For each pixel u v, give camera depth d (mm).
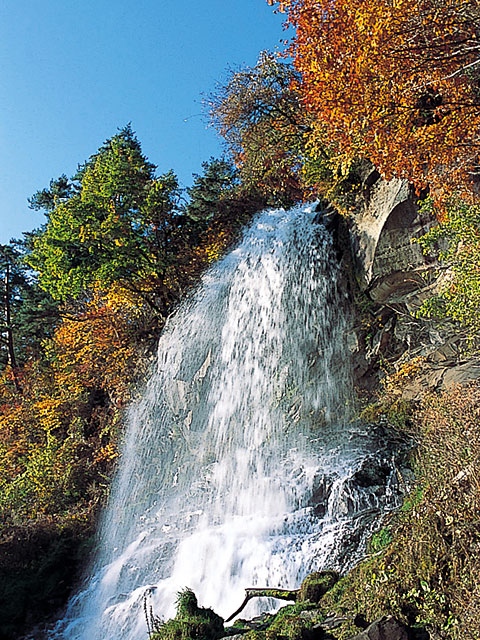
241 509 15359
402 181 14961
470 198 11641
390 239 15266
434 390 13258
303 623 7219
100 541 18234
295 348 18266
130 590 14305
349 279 17328
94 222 22797
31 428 28016
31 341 37938
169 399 21484
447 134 11180
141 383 23828
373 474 12508
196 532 14719
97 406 27125
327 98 11758
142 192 23531
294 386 17812
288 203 23562
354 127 11781
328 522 12125
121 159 23953
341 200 17375
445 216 12086
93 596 15250
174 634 8289
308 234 19250
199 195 27203
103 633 13086
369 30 10531
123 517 19344
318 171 17719
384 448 13211
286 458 16109
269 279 19922
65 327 30344
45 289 24062
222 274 22281
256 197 24188
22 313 34625
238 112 21578
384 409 14172
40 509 20328
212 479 17781
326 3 11906
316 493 13391
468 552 6402
